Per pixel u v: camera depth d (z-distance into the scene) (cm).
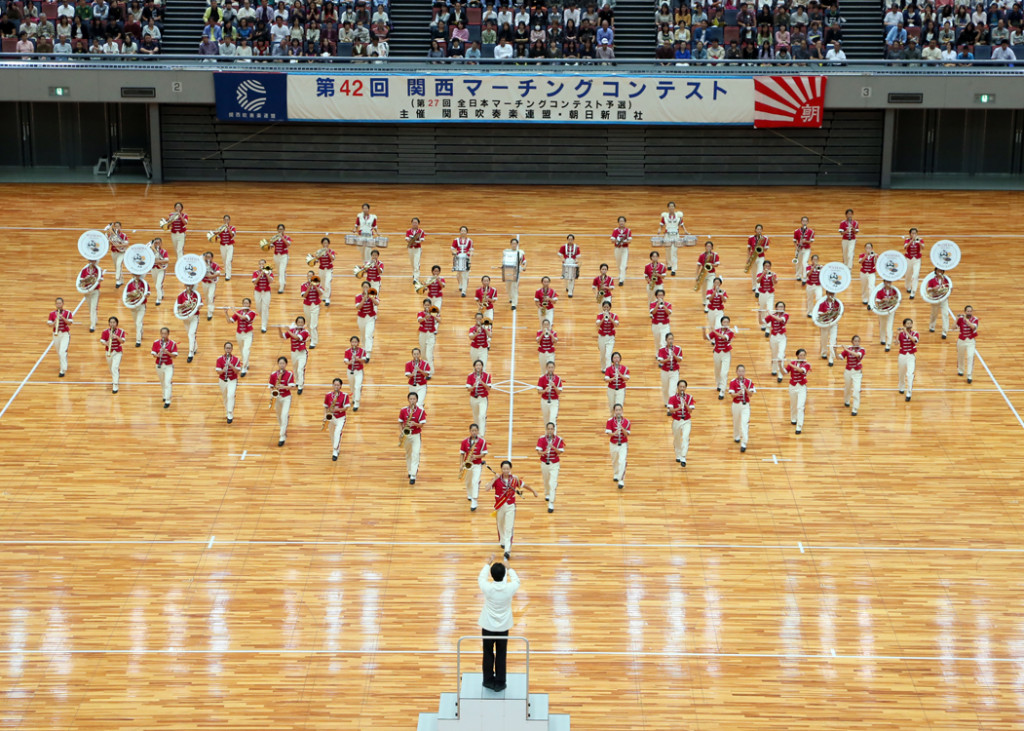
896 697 1653
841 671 1703
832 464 2230
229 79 3584
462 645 1756
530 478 2183
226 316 2791
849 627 1792
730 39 3834
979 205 3581
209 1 3831
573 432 2331
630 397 2464
